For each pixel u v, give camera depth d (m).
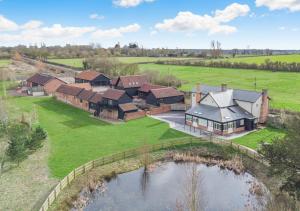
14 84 115.69
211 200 38.62
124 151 50.88
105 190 41.53
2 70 125.75
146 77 102.56
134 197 39.72
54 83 103.06
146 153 48.03
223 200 38.66
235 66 152.12
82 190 41.03
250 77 126.38
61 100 93.31
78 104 85.69
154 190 41.47
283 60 161.62
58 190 38.88
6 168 45.88
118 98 71.62
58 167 46.28
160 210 36.50
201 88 74.00
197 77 129.88
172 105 78.88
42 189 39.97
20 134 58.69
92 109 79.75
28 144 50.75
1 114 68.81
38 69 156.00
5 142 56.22
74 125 67.56
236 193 40.44
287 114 66.31
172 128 63.88
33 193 39.00
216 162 49.66
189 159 50.72
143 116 73.62
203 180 43.94
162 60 180.12
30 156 50.25
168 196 39.66
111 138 58.59
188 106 77.75
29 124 66.38
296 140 30.19
